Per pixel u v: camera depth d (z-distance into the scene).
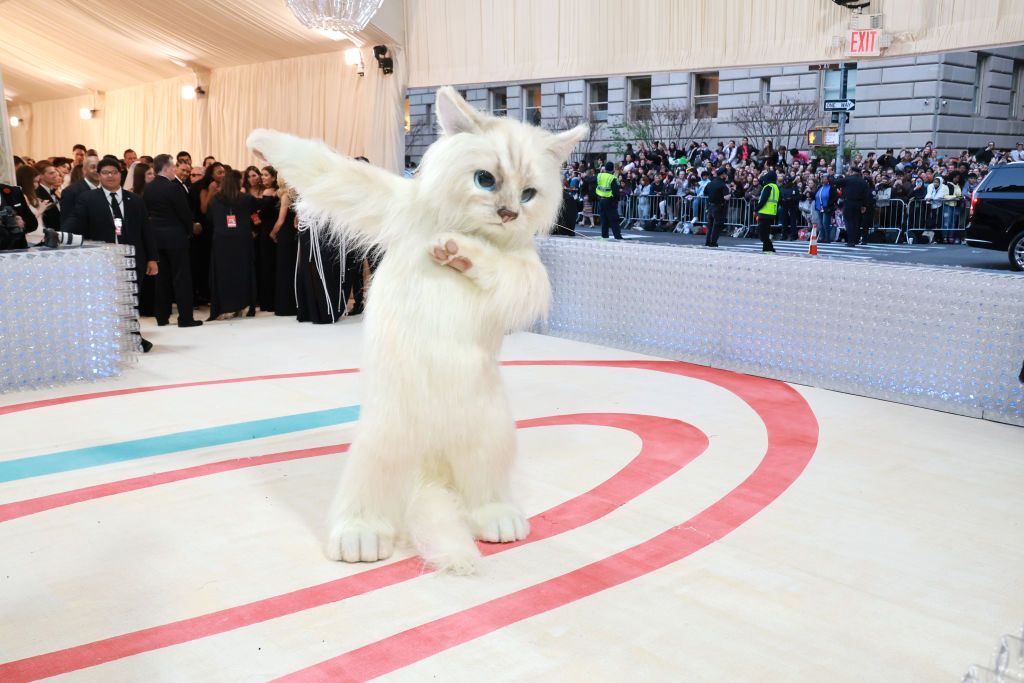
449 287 2.88
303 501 3.80
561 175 3.05
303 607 2.81
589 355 7.17
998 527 3.59
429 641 2.59
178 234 8.34
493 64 9.02
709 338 6.73
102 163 7.39
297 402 5.55
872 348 5.75
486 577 3.04
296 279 8.76
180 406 5.45
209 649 2.54
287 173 2.91
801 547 3.36
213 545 3.31
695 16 7.57
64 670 2.42
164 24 11.02
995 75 22.62
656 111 25.81
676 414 5.33
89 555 3.22
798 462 4.41
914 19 6.43
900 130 22.05
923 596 2.96
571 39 8.41
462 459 3.14
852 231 15.37
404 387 2.90
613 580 3.04
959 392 5.37
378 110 9.96
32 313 5.84
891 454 4.56
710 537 3.44
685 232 18.47
